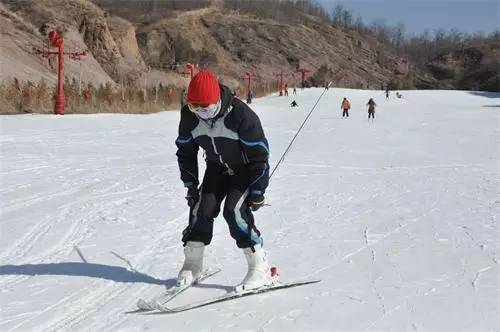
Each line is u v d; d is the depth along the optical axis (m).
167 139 17.34
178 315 3.94
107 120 25.56
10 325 3.75
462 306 4.13
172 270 4.93
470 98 73.69
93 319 3.87
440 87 139.12
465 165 12.78
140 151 14.15
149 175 10.30
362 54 154.00
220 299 4.14
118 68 60.91
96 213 7.12
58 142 15.74
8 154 12.91
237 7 148.88
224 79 78.44
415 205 7.96
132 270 4.93
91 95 33.00
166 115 31.81
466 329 3.74
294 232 6.35
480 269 5.01
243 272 4.86
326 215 7.24
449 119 34.62
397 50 177.00
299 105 52.94
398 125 28.05
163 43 107.50
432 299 4.27
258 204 4.13
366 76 143.00
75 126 21.39
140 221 6.74
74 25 56.97
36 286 4.50
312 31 146.62
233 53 123.56
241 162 4.15
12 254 5.38
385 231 6.41
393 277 4.79
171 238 5.99
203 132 4.03
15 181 9.46
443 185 9.79
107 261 5.17
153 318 3.88
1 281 4.61
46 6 58.34
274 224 6.73
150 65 84.25
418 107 52.31
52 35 28.19
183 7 133.38
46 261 5.16
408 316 3.95
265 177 4.08
